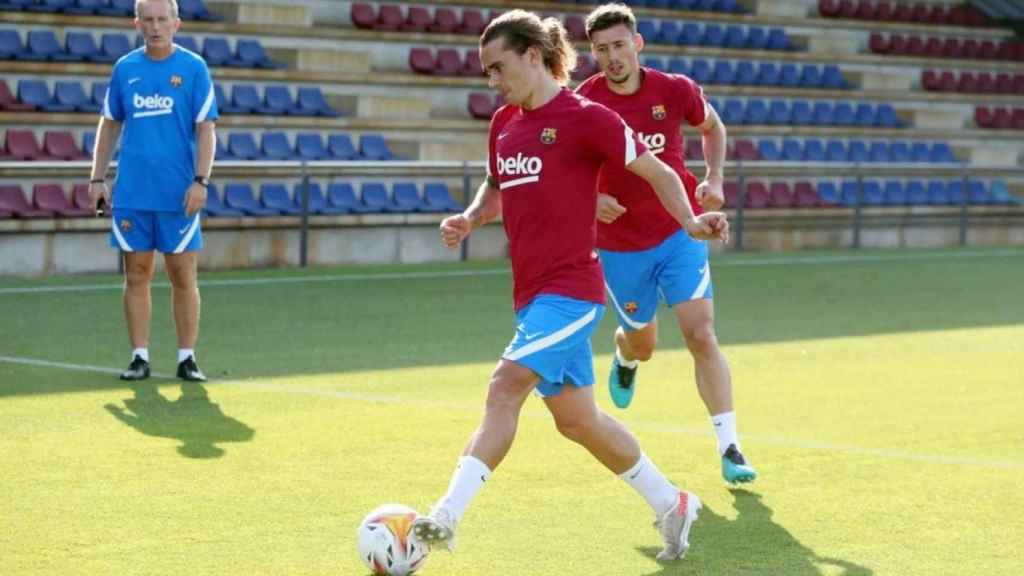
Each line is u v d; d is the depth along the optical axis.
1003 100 63.91
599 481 15.59
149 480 15.20
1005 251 51.12
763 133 54.75
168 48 21.12
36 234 36.03
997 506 14.84
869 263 45.03
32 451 16.53
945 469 16.61
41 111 39.38
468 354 25.08
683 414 19.86
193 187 21.02
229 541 12.88
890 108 59.47
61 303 30.50
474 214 13.14
